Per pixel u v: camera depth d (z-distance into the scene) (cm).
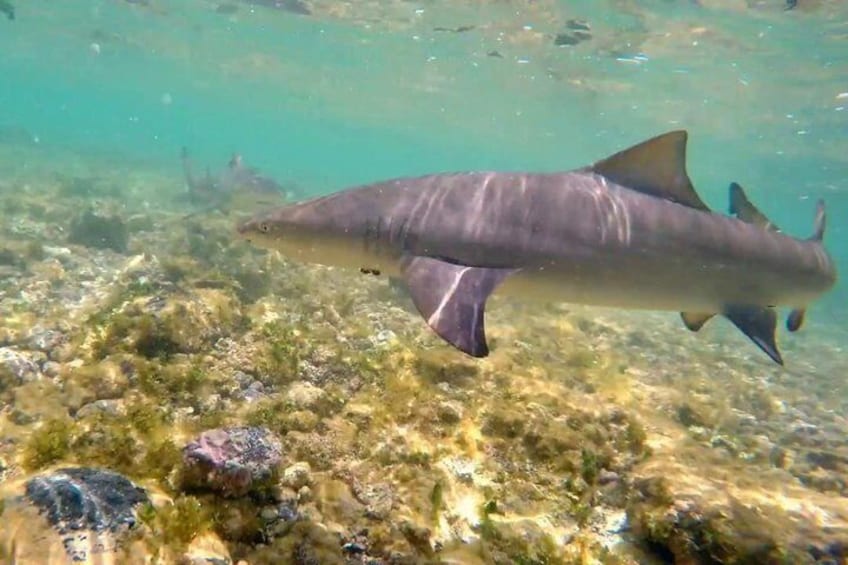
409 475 87
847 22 361
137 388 104
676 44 453
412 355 126
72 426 83
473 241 105
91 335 125
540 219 107
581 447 100
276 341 125
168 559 62
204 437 76
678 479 87
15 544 59
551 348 183
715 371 238
